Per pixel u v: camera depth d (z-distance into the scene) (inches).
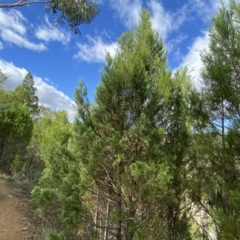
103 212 189.0
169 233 186.2
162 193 151.6
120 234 159.5
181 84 199.2
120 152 157.0
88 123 172.7
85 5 333.7
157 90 169.3
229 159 143.2
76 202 143.7
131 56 164.9
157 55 197.5
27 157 556.7
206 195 175.6
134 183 154.6
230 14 156.0
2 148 549.3
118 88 162.4
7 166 539.8
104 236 205.8
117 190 153.9
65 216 142.2
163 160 150.6
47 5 327.9
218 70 149.4
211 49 162.1
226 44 153.8
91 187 181.0
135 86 158.2
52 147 288.8
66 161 172.9
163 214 189.6
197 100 162.7
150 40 202.4
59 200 144.5
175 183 181.0
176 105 189.0
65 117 426.9
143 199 141.3
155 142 152.6
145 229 146.3
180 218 199.9
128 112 166.2
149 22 217.2
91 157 158.7
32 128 566.6
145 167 131.5
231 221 127.7
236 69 151.6
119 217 154.9
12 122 521.3
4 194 388.2
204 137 157.6
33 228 316.2
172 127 192.5
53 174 176.7
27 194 422.0
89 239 170.1
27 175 513.0
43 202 146.8
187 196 190.7
